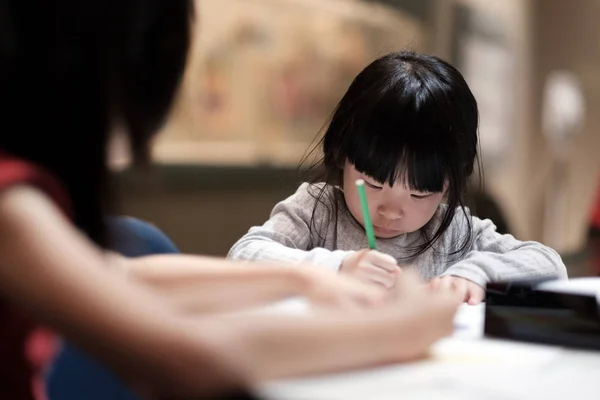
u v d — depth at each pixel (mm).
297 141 2789
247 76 2568
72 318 461
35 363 600
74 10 519
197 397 458
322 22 2855
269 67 2648
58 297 462
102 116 549
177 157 2328
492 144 3965
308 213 1182
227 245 2562
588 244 2008
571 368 615
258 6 2586
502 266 1047
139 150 614
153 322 465
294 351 515
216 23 2426
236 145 2545
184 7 601
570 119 4152
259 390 478
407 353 588
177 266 784
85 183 560
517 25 4277
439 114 1022
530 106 4508
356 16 3004
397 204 1026
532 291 717
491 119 3967
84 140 550
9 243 473
